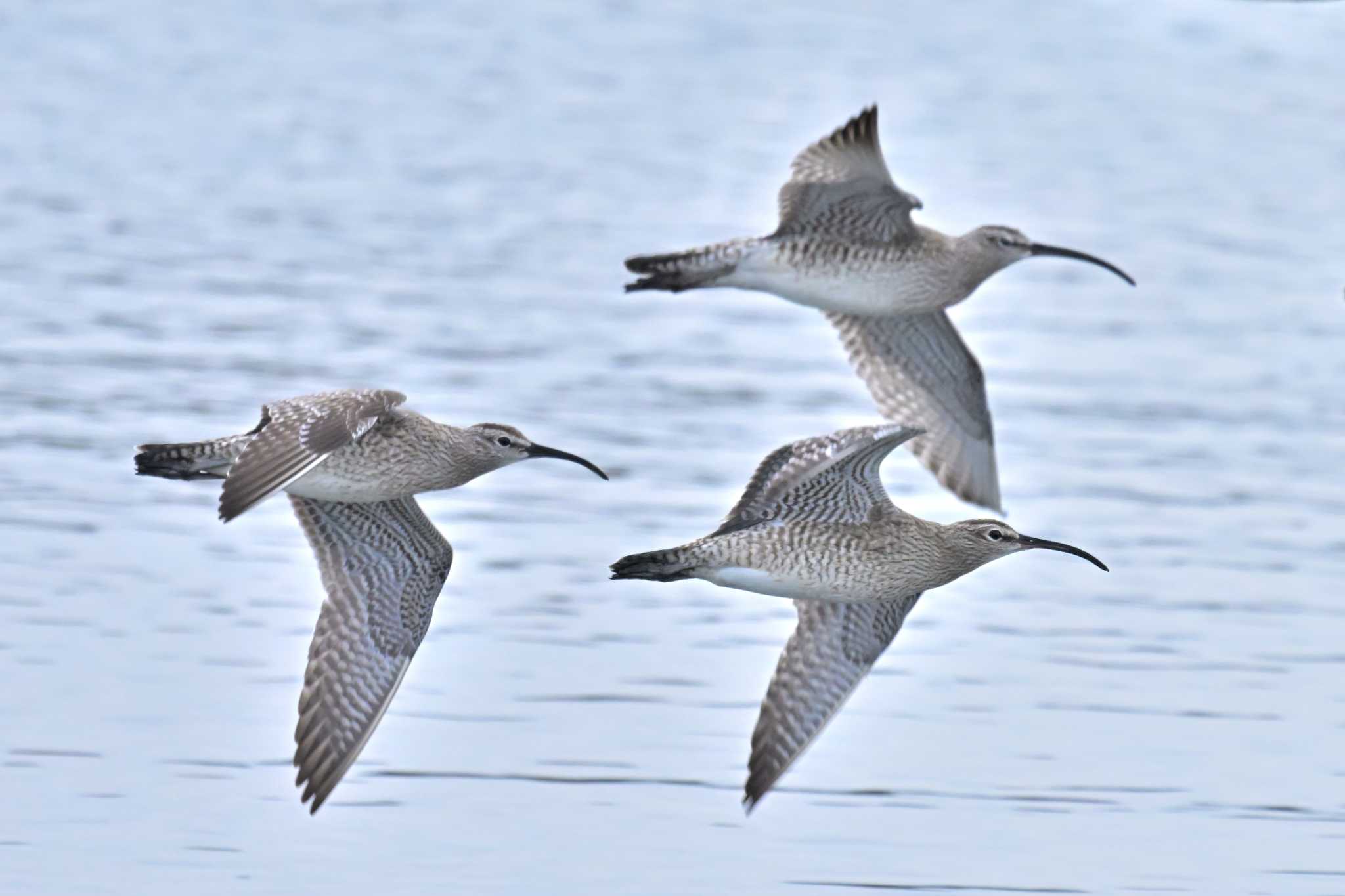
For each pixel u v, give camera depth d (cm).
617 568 1209
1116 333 2805
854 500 1237
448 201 3319
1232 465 2270
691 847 1395
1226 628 1812
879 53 4453
